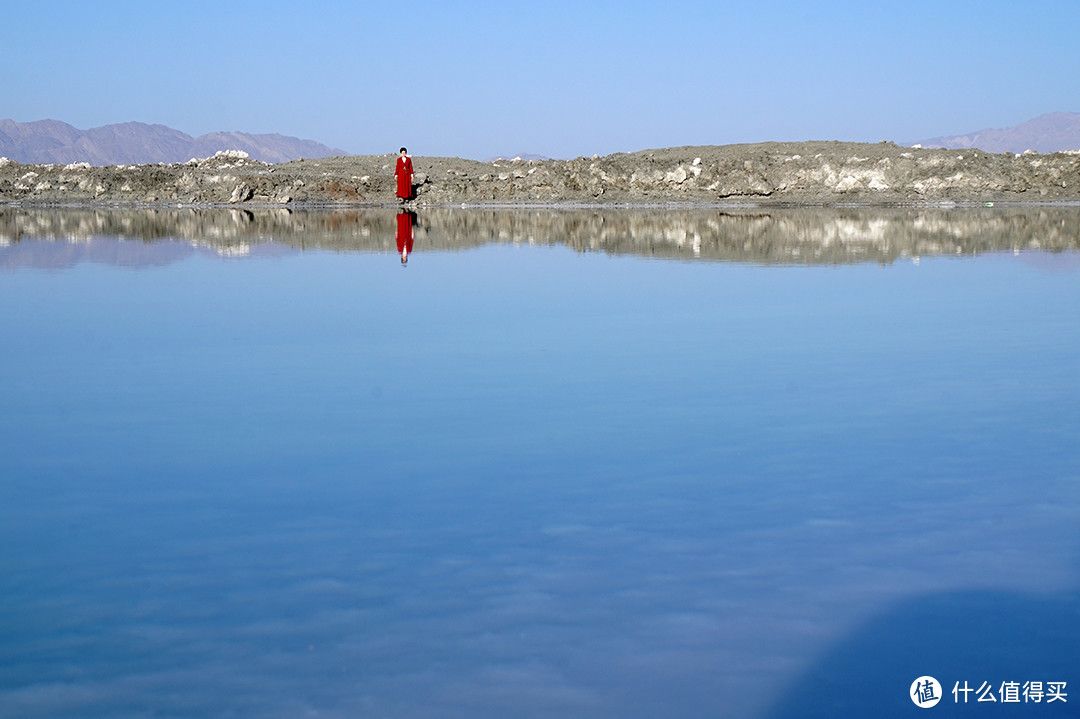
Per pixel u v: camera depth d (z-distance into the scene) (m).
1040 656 2.67
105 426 5.09
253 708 2.46
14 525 3.70
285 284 11.45
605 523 3.67
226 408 5.46
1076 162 36.84
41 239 19.16
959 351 7.15
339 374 6.32
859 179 36.94
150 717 2.42
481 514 3.77
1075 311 9.13
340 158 47.25
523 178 39.69
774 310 9.25
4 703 2.48
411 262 14.45
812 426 5.04
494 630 2.84
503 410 5.39
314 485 4.13
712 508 3.83
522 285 11.34
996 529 3.59
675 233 20.80
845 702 2.46
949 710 2.42
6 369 6.51
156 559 3.37
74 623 2.90
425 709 2.44
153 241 18.66
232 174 40.53
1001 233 20.28
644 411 5.36
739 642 2.76
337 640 2.78
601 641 2.77
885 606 2.96
